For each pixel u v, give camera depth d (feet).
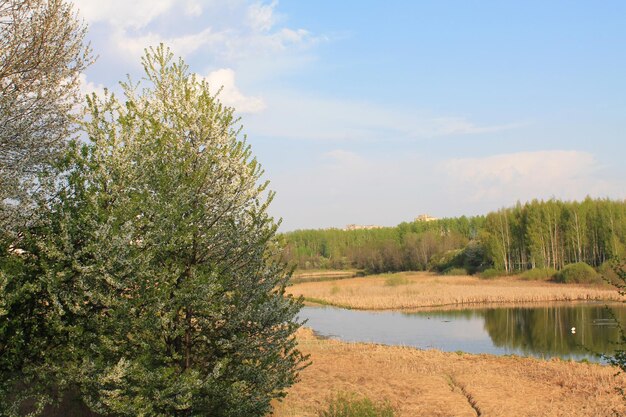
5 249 32.42
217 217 36.73
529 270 276.00
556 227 300.20
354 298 193.36
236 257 37.24
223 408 34.65
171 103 38.06
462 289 216.13
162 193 33.17
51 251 30.19
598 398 61.87
